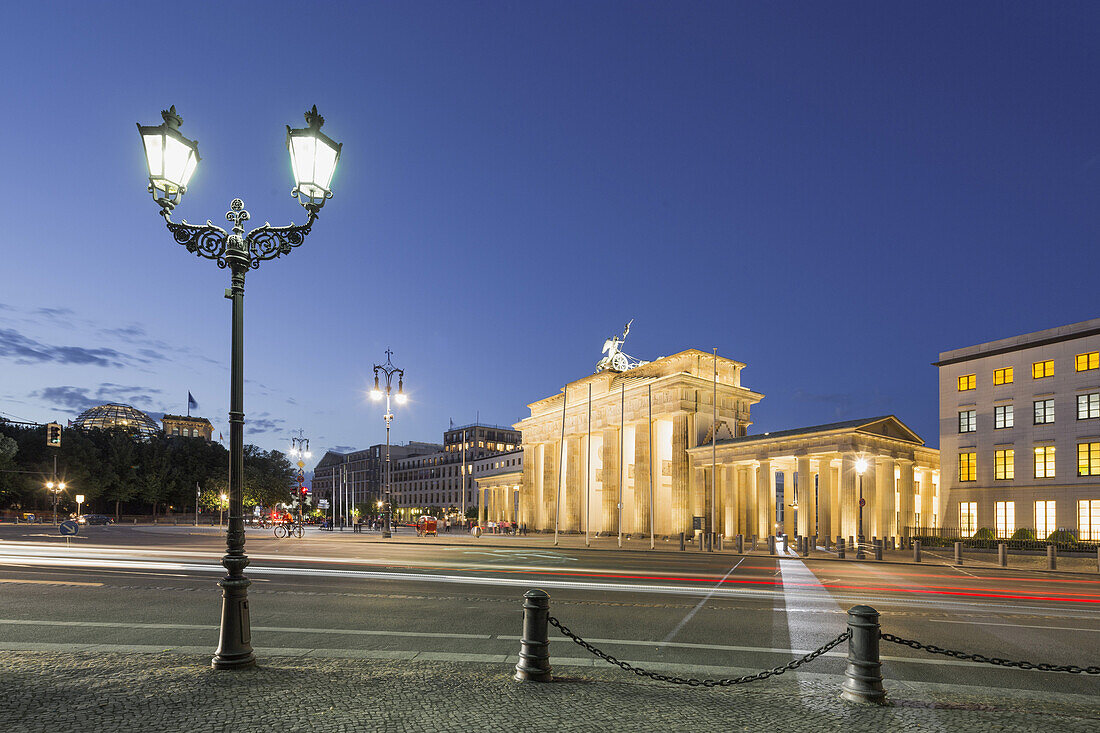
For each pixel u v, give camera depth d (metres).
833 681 8.66
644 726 6.50
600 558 33.19
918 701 7.68
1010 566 33.91
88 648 9.63
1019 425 46.50
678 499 64.19
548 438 83.62
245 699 7.05
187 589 16.59
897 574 26.42
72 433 102.19
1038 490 44.88
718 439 65.62
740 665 9.52
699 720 6.73
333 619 12.65
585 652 10.18
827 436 54.25
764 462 59.28
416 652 9.79
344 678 7.96
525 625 8.35
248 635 8.56
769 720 6.79
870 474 54.62
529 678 8.09
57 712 6.58
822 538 54.88
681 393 64.75
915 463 61.56
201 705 6.83
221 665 8.24
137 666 8.44
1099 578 28.42
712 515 56.50
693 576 23.05
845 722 6.79
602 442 79.25
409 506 174.25
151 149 8.69
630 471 72.81
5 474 88.88
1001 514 46.91
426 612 13.55
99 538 46.34
